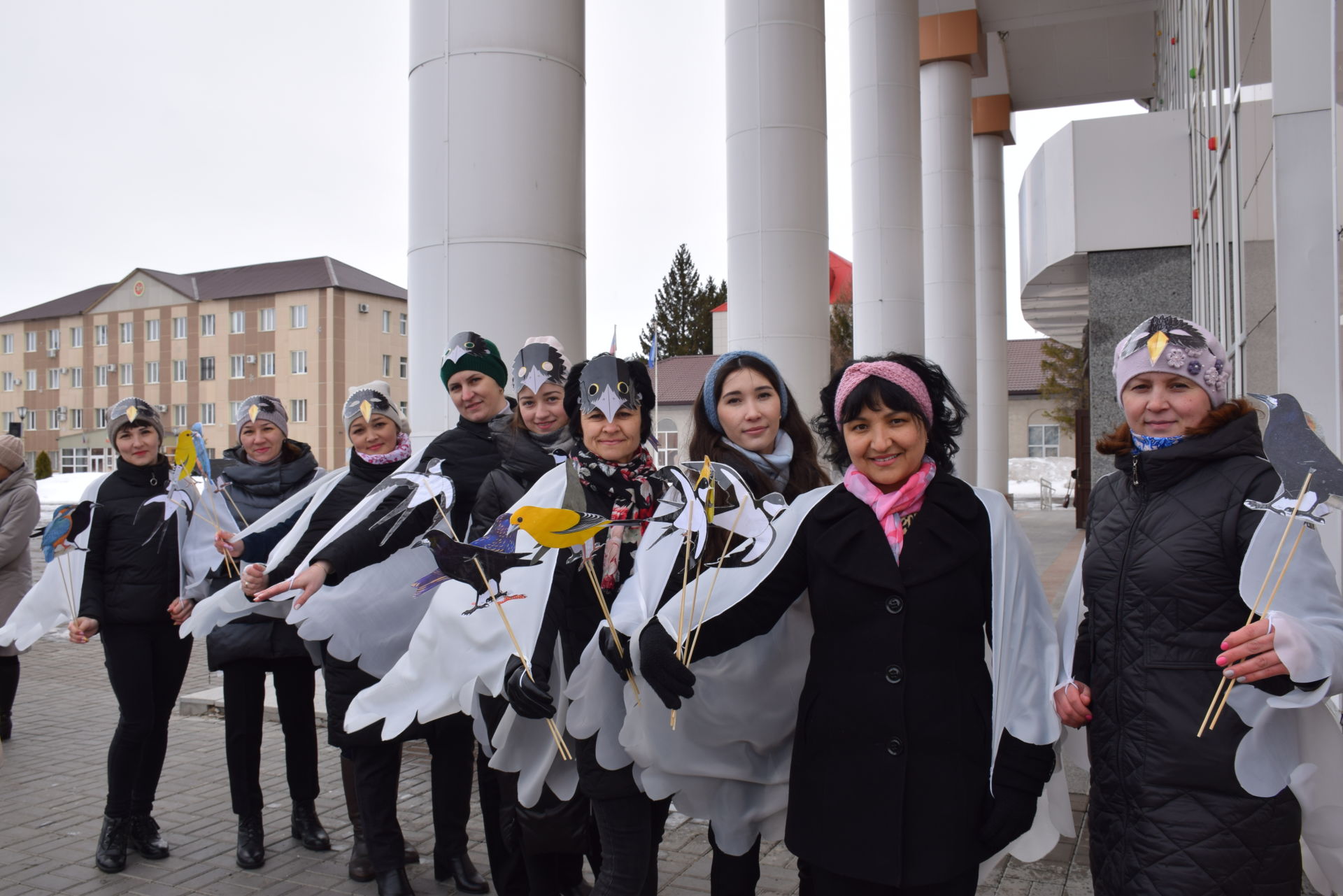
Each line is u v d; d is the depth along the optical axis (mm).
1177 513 2176
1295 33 4203
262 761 5340
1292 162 4242
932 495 2244
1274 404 2064
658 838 2812
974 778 2111
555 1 5191
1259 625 1908
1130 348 2293
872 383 2232
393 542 3332
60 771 5262
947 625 2143
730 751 2656
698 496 2396
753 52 8781
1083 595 2377
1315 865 2381
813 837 2168
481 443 3596
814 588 2260
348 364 53312
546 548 2375
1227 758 2057
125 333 58031
